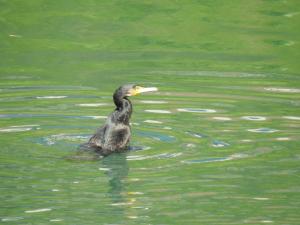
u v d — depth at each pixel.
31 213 10.40
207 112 14.80
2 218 10.20
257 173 11.73
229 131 13.71
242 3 22.42
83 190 11.13
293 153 12.57
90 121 14.23
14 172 11.70
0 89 16.31
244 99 15.66
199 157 12.38
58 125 13.94
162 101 15.54
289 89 16.36
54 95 15.90
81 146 12.70
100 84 16.73
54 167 11.86
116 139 12.70
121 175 11.59
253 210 10.41
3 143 12.89
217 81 16.97
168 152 12.62
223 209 10.54
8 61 18.52
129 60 18.64
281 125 13.99
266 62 18.44
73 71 17.78
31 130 13.62
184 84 16.75
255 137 13.35
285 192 11.06
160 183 11.39
